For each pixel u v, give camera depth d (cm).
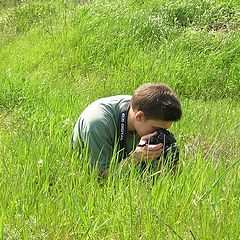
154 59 840
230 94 795
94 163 353
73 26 931
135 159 344
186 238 268
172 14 981
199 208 286
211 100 765
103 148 354
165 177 316
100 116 356
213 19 972
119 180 318
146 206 288
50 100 584
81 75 815
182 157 360
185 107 623
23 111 535
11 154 366
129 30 897
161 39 895
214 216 278
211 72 810
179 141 407
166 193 301
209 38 881
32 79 712
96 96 672
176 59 830
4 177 326
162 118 342
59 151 370
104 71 823
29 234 263
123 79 772
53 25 1010
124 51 855
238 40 873
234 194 311
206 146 419
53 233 269
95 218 288
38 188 324
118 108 360
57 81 755
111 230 277
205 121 509
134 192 302
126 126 355
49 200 301
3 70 795
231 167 339
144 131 349
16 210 290
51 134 407
